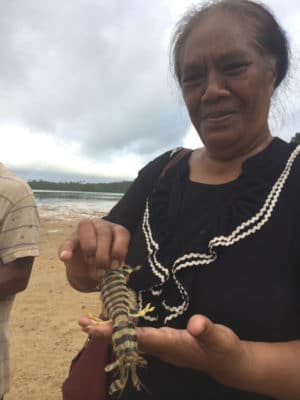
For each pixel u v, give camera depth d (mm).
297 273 454
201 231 490
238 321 451
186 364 391
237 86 497
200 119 536
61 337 1740
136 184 641
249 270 457
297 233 454
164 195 562
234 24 500
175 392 483
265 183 485
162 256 513
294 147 520
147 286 514
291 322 448
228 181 519
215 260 470
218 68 502
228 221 480
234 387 417
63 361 1548
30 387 1375
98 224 484
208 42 501
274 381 400
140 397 503
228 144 517
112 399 539
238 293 453
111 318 413
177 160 608
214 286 463
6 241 863
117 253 460
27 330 1800
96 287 531
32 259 876
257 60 502
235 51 491
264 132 538
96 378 540
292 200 467
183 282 478
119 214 630
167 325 486
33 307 2072
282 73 561
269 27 515
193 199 526
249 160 506
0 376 854
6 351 871
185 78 533
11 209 863
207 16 519
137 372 505
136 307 454
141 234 550
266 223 463
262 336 445
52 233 4707
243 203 480
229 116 507
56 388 1374
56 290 2365
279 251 454
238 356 384
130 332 384
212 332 361
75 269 508
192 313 474
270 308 444
